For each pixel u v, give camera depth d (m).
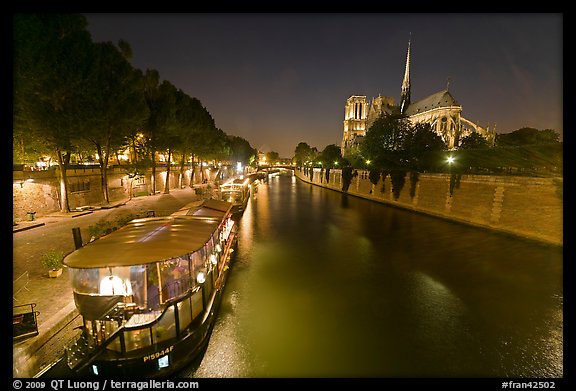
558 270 16.02
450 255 18.55
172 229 9.52
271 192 60.44
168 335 7.47
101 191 29.30
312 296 12.87
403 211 35.56
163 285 7.39
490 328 10.55
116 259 6.86
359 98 128.12
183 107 40.19
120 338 6.73
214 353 8.80
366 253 19.00
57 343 7.64
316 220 29.86
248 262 17.03
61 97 18.89
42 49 16.38
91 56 19.83
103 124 22.89
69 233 16.73
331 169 70.50
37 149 20.70
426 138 46.59
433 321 10.98
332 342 9.58
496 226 24.72
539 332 10.32
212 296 10.22
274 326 10.41
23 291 9.56
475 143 58.72
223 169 85.12
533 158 32.72
